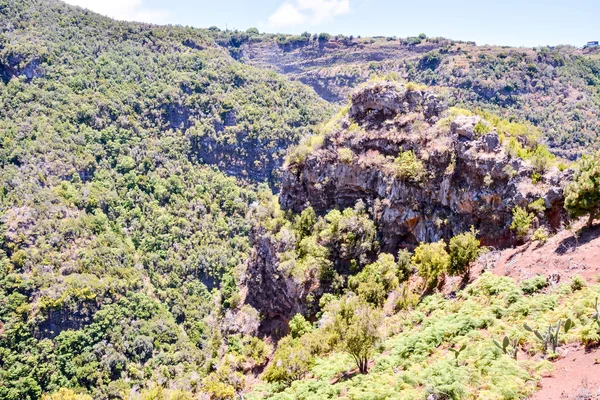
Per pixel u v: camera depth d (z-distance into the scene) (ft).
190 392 244.63
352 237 227.20
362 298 173.68
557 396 69.62
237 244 474.49
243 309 301.43
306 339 165.58
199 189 513.04
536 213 165.27
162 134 576.61
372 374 111.55
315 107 655.76
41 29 628.69
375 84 265.34
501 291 124.16
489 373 83.10
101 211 446.60
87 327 343.26
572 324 88.48
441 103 238.48
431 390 84.74
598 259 114.32
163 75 653.71
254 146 583.17
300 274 232.73
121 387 313.53
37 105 510.17
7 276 346.13
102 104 550.77
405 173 215.92
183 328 385.50
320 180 266.77
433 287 164.86
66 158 468.34
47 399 253.44
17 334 323.78
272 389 150.41
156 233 452.35
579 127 497.87
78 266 376.48
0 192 397.19
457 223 196.75
